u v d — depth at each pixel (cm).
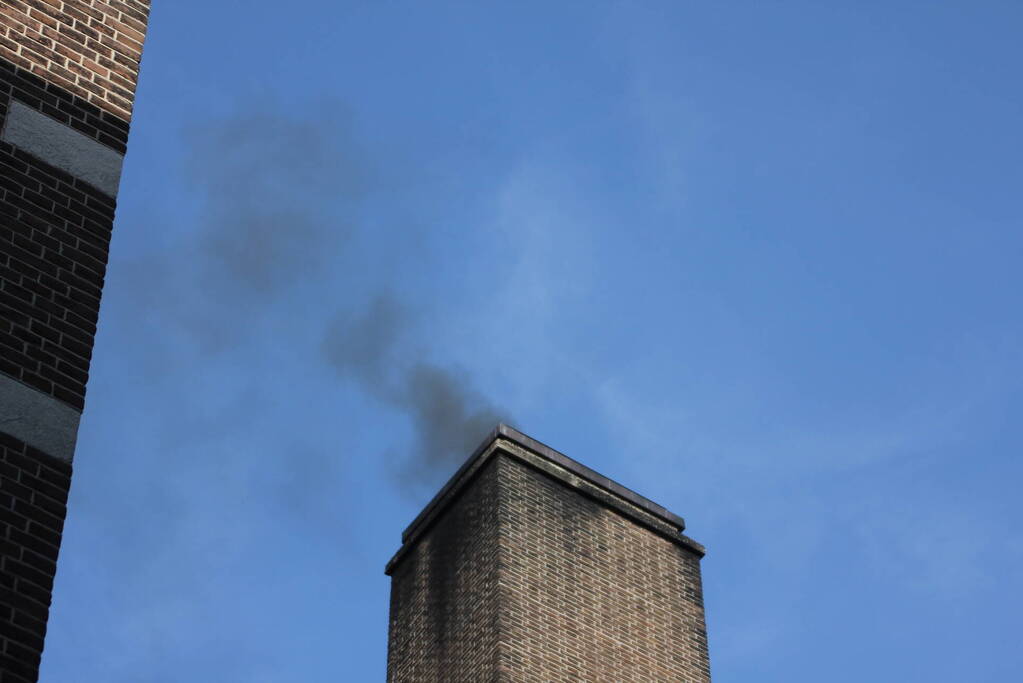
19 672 1052
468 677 2330
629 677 2427
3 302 1206
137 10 1502
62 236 1281
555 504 2589
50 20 1412
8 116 1313
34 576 1100
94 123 1375
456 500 2644
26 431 1162
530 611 2392
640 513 2698
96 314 1263
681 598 2631
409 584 2653
